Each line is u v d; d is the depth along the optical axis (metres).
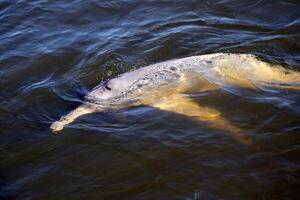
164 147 12.89
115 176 12.16
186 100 14.74
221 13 20.61
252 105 14.10
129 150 12.98
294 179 11.27
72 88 16.48
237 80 15.35
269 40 18.27
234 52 17.70
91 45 18.98
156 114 14.35
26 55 18.58
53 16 21.25
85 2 22.11
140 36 19.41
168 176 11.88
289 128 12.95
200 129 13.40
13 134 14.31
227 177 11.60
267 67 15.92
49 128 14.37
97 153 13.05
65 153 13.22
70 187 11.98
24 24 20.81
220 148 12.56
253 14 20.27
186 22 20.17
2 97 16.19
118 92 15.48
